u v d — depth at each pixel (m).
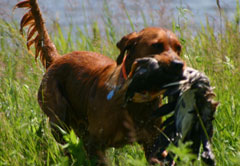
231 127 10.16
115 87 8.82
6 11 14.80
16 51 13.85
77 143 9.12
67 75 10.34
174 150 7.19
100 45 14.76
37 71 12.86
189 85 7.79
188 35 14.63
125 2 17.53
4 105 11.00
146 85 8.07
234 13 15.63
